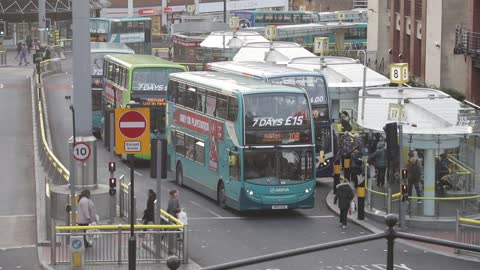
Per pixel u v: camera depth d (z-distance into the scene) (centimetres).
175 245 5162
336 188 6881
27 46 17912
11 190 7481
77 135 6206
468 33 10894
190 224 6512
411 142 6353
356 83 9100
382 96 7162
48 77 15325
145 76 8981
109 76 9931
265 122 6712
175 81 8169
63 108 12169
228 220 6688
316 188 8125
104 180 8225
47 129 9588
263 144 6700
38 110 10206
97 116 10631
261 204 6712
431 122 6638
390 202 6312
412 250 5694
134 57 9850
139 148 4828
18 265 5172
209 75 7844
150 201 5628
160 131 8988
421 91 7594
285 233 6231
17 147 9406
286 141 6744
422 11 13138
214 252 5622
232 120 6831
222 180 7062
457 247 1741
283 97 6769
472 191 6581
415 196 6531
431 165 6406
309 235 6159
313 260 5394
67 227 5038
